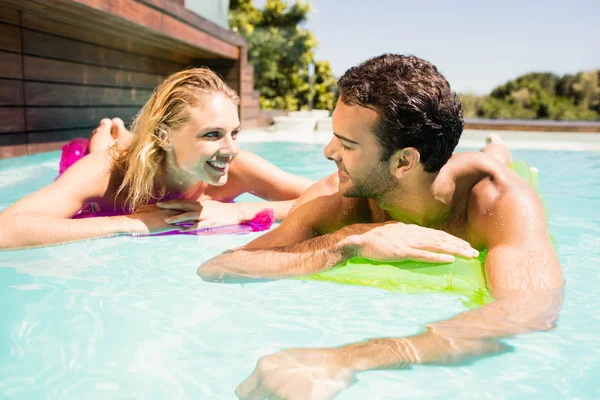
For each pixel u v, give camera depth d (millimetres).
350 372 1051
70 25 4918
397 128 1443
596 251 1990
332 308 1430
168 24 5562
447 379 1034
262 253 1733
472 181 1679
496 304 1325
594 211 2803
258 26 19047
